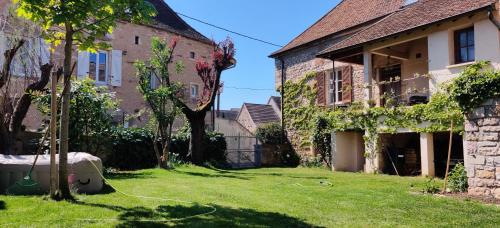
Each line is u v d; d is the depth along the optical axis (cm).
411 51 1284
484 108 655
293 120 1686
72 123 973
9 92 1049
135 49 1781
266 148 1728
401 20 1162
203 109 1409
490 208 546
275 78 1816
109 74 1689
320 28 1711
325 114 1441
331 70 1548
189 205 525
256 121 2797
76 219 416
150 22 520
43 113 995
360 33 1287
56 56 1423
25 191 571
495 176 635
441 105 1002
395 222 454
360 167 1355
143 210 478
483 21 940
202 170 1210
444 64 1018
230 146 1756
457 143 1129
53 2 472
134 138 1306
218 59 1434
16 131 934
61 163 525
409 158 1167
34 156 663
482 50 938
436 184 808
